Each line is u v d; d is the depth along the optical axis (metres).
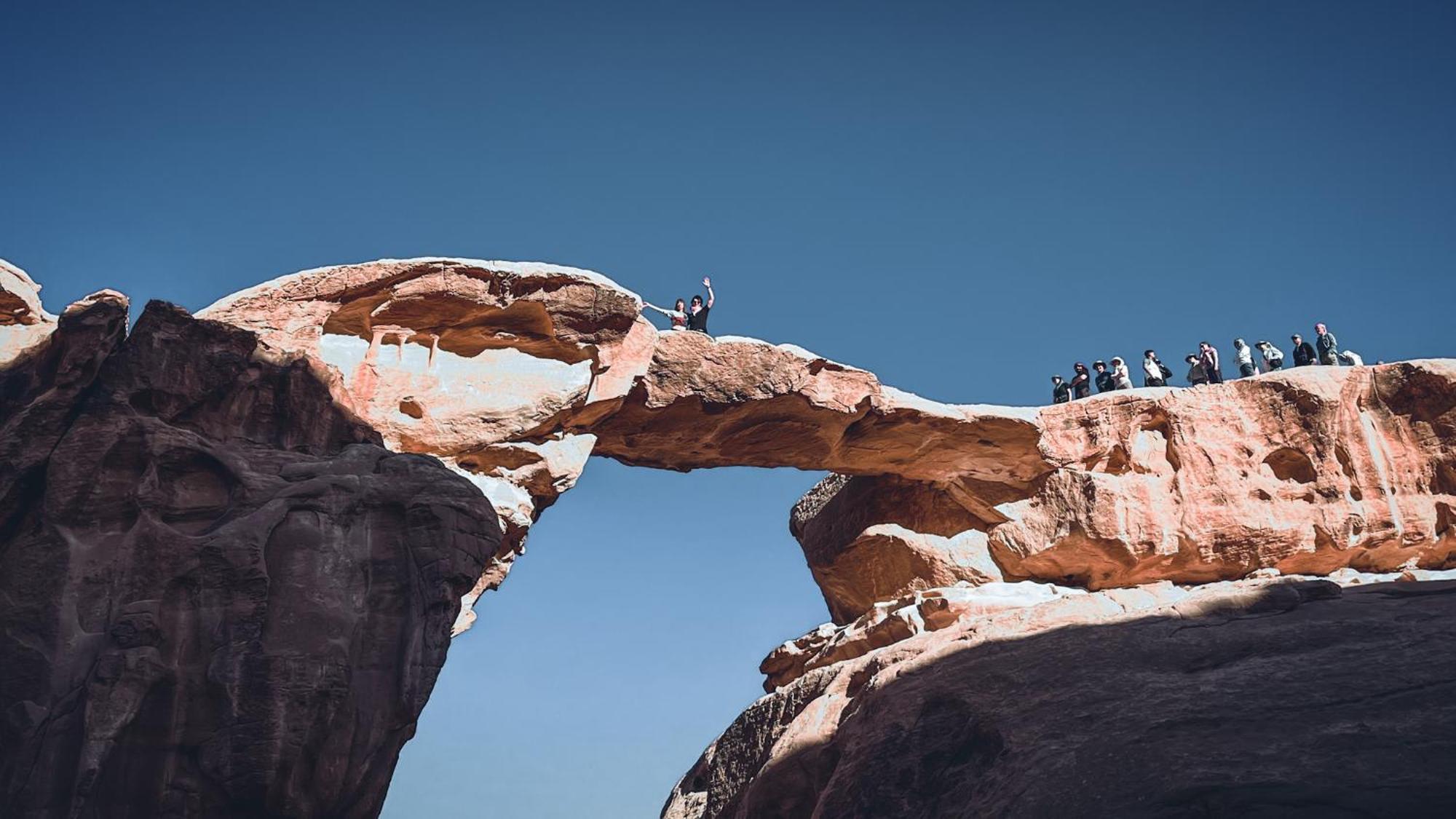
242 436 20.70
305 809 18.28
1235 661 20.28
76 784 17.22
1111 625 21.91
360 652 19.36
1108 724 18.88
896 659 23.88
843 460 28.06
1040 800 17.58
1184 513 27.80
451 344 23.55
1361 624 20.59
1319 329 31.16
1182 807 16.27
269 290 22.16
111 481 19.30
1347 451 28.22
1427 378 28.34
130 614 18.27
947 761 19.80
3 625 18.19
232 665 18.33
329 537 19.75
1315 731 17.50
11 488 18.94
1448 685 18.17
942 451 28.00
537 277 23.34
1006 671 21.19
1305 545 27.44
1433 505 27.70
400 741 19.34
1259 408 28.84
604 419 25.00
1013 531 28.17
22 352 20.86
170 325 20.47
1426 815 15.02
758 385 25.28
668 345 24.89
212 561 18.86
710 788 26.41
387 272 22.58
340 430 21.42
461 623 23.12
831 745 22.23
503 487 23.23
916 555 28.47
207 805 17.94
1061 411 28.50
